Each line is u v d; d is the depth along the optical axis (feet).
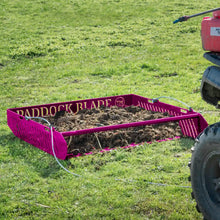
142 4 124.57
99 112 37.50
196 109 41.86
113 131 31.45
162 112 37.14
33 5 124.67
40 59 77.30
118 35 95.71
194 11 114.83
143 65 69.15
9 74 66.64
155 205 20.48
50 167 26.27
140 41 90.12
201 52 79.15
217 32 17.42
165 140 31.19
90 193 22.11
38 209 20.44
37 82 61.11
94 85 57.36
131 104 41.39
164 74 63.52
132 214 19.83
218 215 16.76
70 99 48.80
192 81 57.21
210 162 17.02
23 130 31.78
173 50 81.87
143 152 28.68
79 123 33.94
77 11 118.93
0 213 20.11
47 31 100.07
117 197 21.56
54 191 22.56
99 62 74.23
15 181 24.04
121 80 59.98
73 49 84.64
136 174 24.85
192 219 19.12
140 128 32.55
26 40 91.20
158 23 105.09
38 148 29.78
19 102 48.14
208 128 16.89
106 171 25.34
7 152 29.45
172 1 126.82
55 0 130.31
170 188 22.35
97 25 105.91
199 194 17.66
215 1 125.49
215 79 17.79
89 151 28.84
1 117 40.16
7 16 113.29
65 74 65.41
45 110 37.24
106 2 128.06
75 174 24.75
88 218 19.56
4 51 81.92
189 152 28.84
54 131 27.50
